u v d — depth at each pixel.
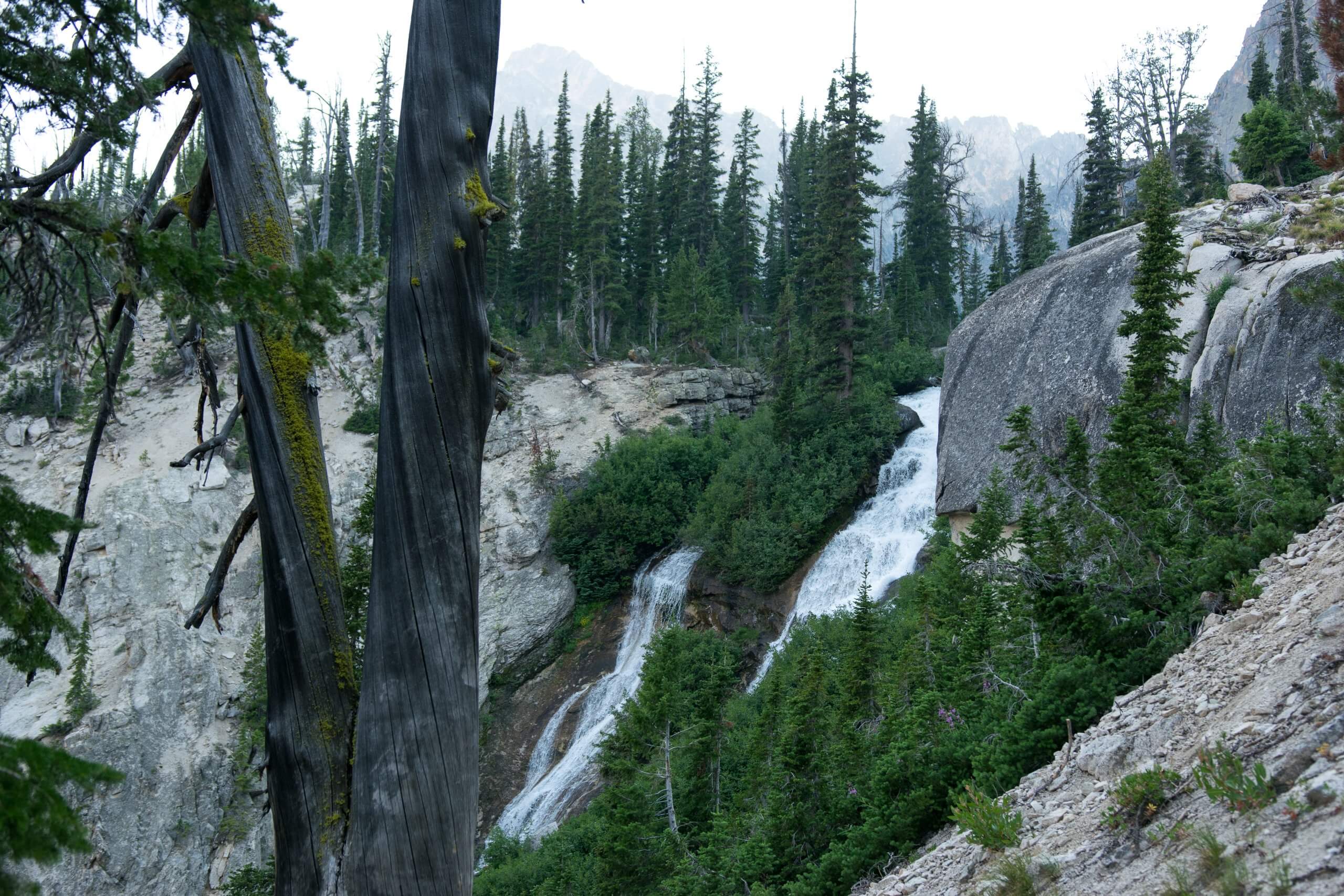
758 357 58.81
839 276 45.16
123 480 40.59
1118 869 6.39
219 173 6.88
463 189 6.78
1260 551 11.98
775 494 41.81
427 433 6.43
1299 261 22.39
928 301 67.94
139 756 31.52
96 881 29.34
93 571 36.53
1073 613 12.89
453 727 6.10
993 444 28.20
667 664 22.56
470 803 6.13
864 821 13.60
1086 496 15.30
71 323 6.61
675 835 18.78
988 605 18.06
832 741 17.64
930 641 20.19
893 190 71.31
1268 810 5.53
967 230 74.44
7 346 6.79
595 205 59.88
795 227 77.75
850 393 44.72
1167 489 16.31
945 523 35.50
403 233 6.69
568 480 45.59
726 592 39.06
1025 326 28.80
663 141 93.88
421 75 6.87
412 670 6.09
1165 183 22.61
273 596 6.43
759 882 14.75
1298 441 15.14
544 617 41.03
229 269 5.86
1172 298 22.14
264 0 6.92
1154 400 19.14
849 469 41.59
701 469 45.53
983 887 7.46
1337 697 6.29
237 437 42.44
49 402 44.50
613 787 19.83
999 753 11.13
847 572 37.19
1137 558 13.49
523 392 51.84
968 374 30.81
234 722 33.34
